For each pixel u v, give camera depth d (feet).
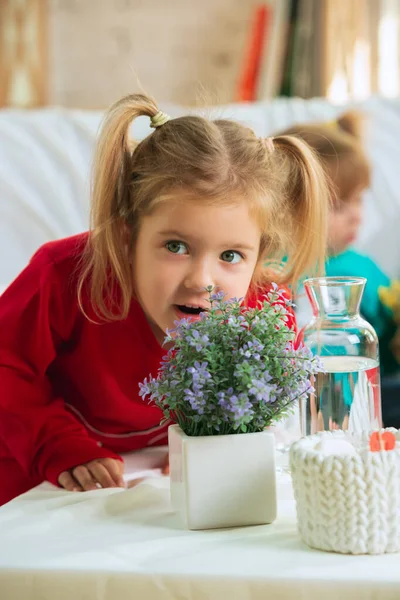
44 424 3.64
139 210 3.50
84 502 2.83
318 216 3.92
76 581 2.17
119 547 2.37
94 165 3.71
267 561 2.23
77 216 8.07
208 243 3.31
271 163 3.62
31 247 8.04
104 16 12.75
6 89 12.63
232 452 2.61
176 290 3.35
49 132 8.13
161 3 12.69
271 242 3.76
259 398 2.55
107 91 12.85
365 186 7.23
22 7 12.59
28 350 3.90
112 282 3.84
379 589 2.06
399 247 8.36
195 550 2.34
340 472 2.27
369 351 3.01
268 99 11.50
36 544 2.43
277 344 2.73
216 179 3.33
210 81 12.69
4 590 2.19
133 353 4.01
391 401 6.86
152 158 3.54
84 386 4.17
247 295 3.84
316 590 2.07
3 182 8.00
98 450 3.50
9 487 4.25
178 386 2.66
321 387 2.97
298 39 11.41
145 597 2.14
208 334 2.68
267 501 2.63
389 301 7.87
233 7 12.57
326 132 7.26
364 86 11.39
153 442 4.36
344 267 7.62
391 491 2.28
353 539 2.27
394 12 11.32
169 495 2.97
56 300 3.95
